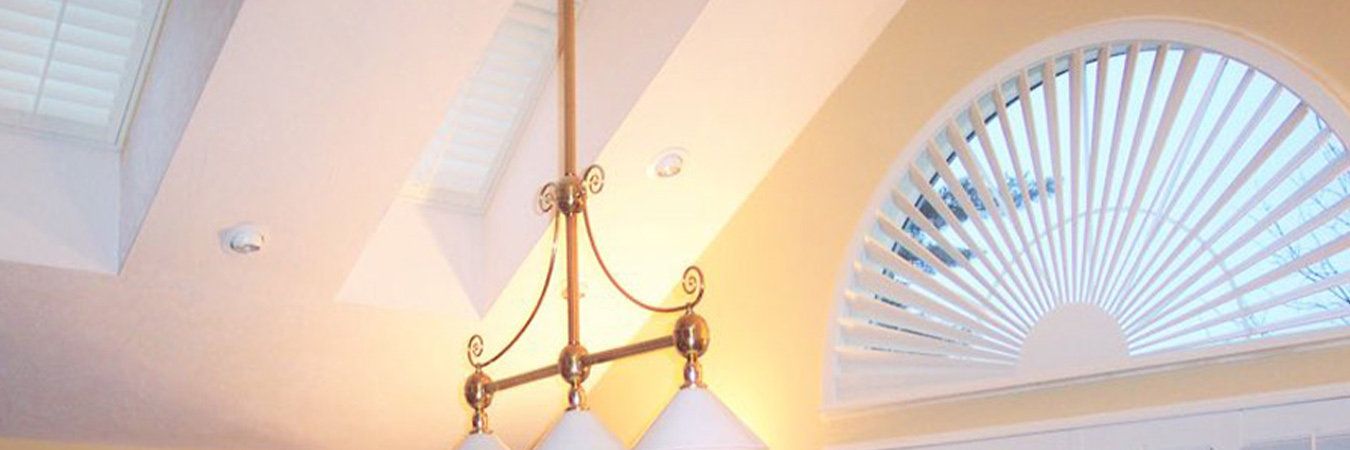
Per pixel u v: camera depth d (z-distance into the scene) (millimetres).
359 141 3334
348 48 3100
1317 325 2924
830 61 3760
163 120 3303
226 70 3035
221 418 4180
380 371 4152
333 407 4254
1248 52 3105
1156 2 3273
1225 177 3156
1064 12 3447
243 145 3246
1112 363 3172
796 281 3902
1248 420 2947
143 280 3578
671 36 3377
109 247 3555
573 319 2910
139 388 3975
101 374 3883
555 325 4172
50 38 3467
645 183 3771
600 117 3609
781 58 3602
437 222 4102
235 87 3086
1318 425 2840
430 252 4043
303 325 3883
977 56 3604
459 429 4504
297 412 4230
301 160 3336
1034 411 3311
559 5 3773
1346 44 2938
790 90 3750
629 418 4324
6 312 3580
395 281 3943
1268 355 2957
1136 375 3154
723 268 4137
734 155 3852
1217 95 3221
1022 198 3496
